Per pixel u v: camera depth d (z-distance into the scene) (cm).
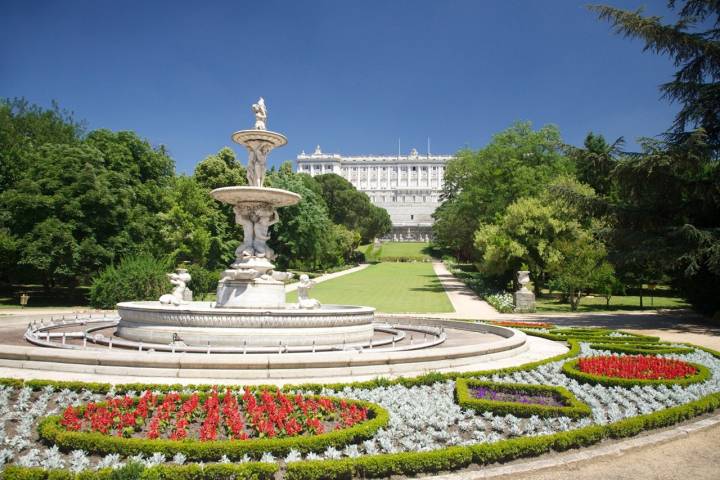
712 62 2439
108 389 845
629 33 2447
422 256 9931
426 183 17125
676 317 2675
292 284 4903
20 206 2941
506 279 4091
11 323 1784
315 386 884
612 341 1617
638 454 703
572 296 3228
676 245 2305
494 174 4734
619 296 4516
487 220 4672
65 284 3756
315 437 648
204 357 955
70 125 4978
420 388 937
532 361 1238
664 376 1080
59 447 640
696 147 2248
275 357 974
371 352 1077
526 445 667
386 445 662
